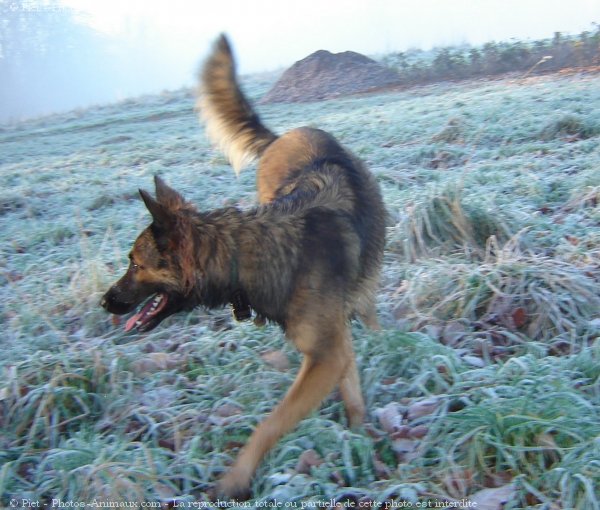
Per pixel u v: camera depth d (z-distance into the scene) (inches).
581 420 61.3
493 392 67.2
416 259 107.3
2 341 96.6
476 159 166.2
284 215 70.8
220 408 74.2
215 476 65.4
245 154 109.1
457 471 60.1
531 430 61.4
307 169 82.8
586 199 120.0
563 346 81.4
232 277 69.0
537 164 147.3
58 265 126.9
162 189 68.9
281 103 396.8
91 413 76.7
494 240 101.7
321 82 404.5
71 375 78.3
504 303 87.7
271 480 61.9
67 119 521.7
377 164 170.7
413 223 111.4
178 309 70.9
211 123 109.1
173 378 82.0
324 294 68.6
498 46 391.2
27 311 101.7
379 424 70.8
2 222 165.5
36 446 72.5
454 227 110.7
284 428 64.4
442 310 90.3
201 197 159.9
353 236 74.5
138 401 77.4
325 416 72.2
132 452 66.2
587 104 200.2
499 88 280.1
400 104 285.9
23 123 549.0
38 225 156.6
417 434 66.5
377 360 77.9
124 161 236.2
